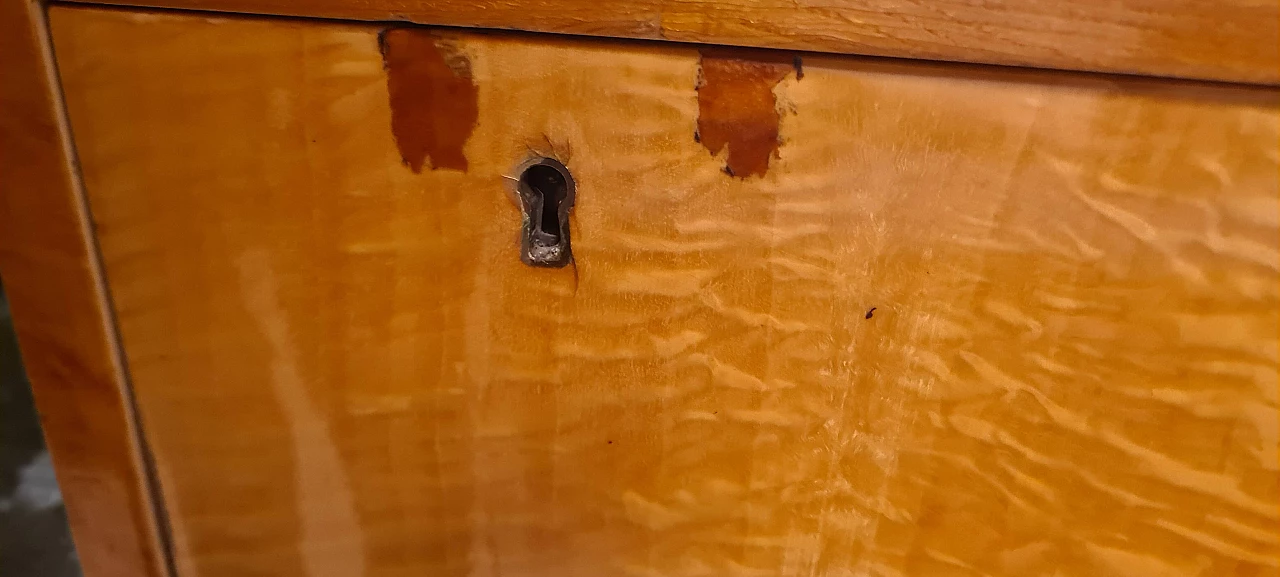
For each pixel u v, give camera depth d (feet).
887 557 0.52
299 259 0.45
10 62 0.41
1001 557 0.51
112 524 0.52
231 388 0.48
